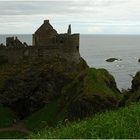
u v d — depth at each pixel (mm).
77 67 88625
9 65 92625
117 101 59031
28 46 95312
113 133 21344
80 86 66375
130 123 23547
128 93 51062
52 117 65750
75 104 61406
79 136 21625
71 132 22641
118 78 181000
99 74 68125
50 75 82875
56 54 94562
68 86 70562
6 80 84688
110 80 69250
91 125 23781
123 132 21500
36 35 101438
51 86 81125
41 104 79562
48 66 86625
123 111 28047
